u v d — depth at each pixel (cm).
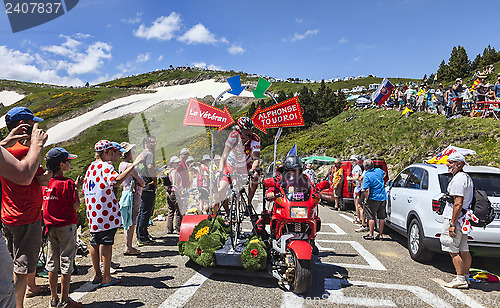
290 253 441
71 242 370
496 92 1509
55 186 364
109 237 434
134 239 747
